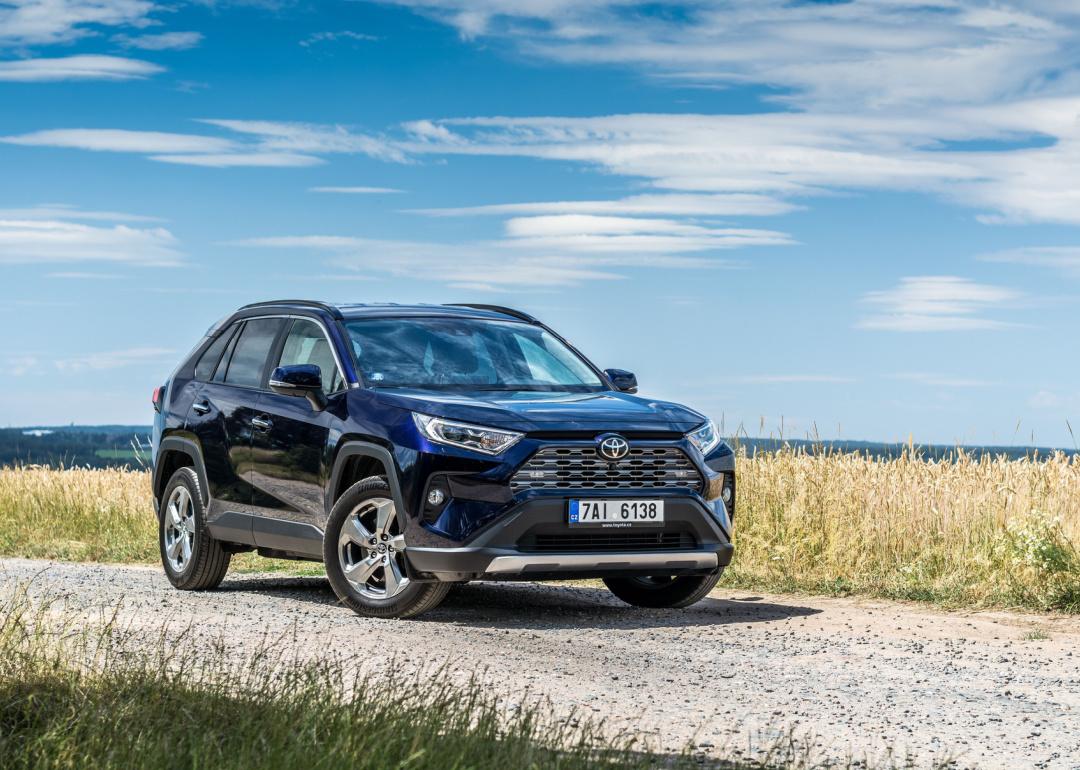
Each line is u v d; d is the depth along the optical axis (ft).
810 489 40.68
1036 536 33.06
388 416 27.55
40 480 61.36
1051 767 16.10
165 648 21.77
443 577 26.32
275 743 13.99
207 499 32.55
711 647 24.76
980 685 21.36
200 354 34.65
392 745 13.97
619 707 18.95
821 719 18.56
